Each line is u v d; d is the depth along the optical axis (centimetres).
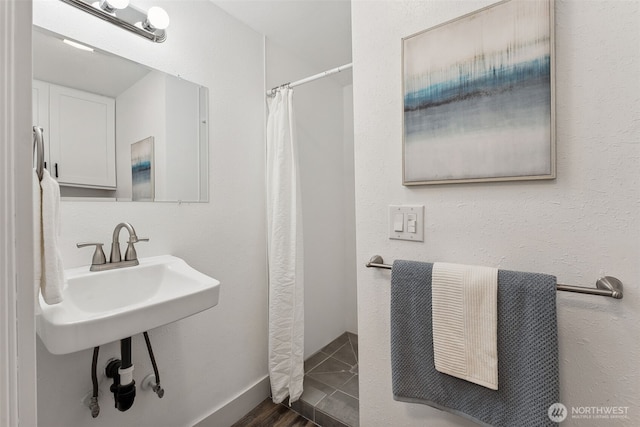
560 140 70
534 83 71
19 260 36
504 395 70
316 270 218
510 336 70
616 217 65
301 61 202
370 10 99
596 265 67
